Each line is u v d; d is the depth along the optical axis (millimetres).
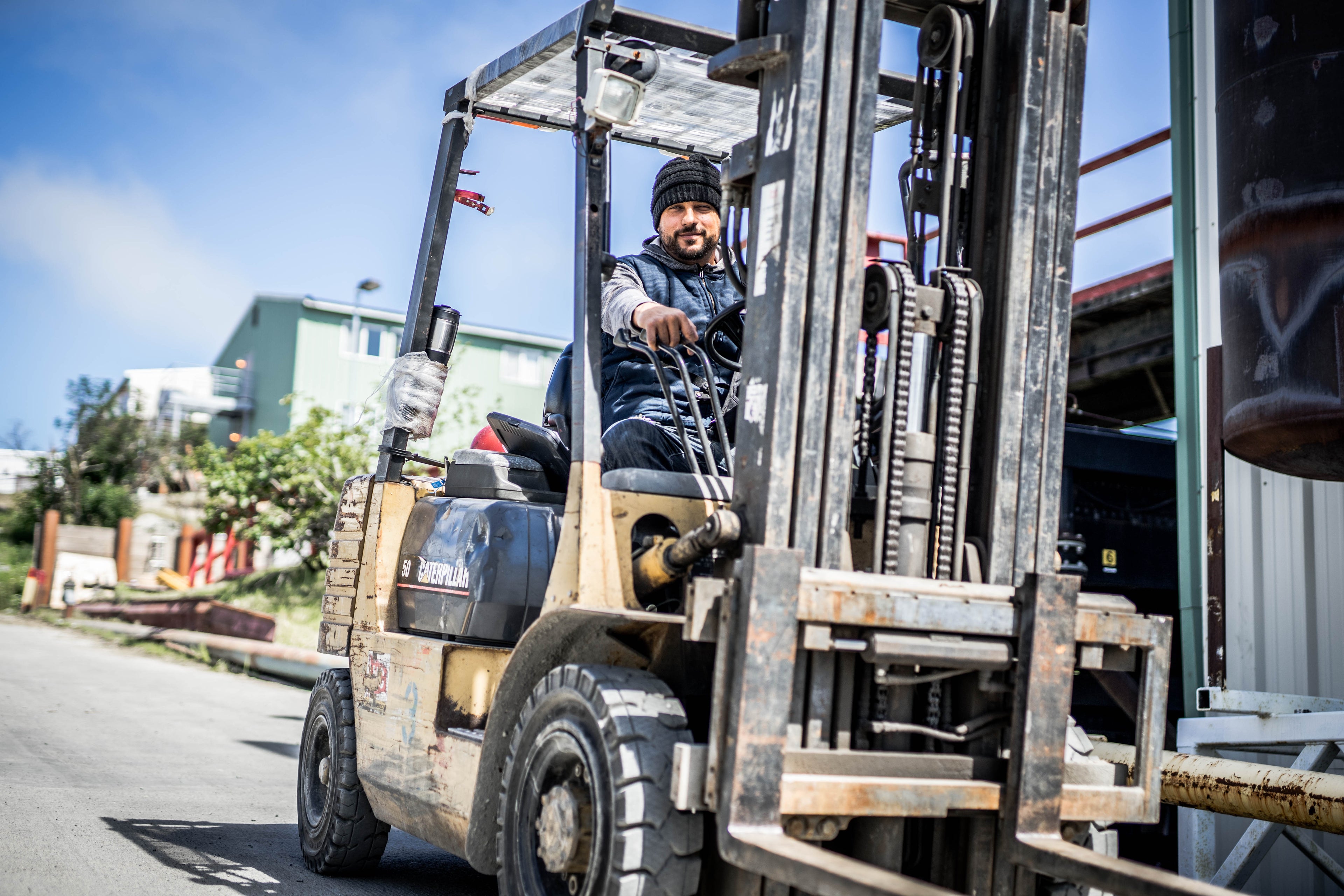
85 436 42125
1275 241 5137
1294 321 5031
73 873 4445
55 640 20844
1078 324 11711
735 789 2746
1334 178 4988
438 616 4336
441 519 4516
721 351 4523
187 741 9273
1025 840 2992
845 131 3127
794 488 3035
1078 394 12844
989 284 3398
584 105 3604
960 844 3229
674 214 4707
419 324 4953
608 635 3496
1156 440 8195
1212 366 6051
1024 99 3332
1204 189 6219
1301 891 5652
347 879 4898
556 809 3246
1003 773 3131
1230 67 5492
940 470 3309
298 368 36906
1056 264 3363
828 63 3131
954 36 3404
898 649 2928
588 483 3422
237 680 15641
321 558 22766
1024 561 3262
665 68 4461
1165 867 6609
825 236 3080
